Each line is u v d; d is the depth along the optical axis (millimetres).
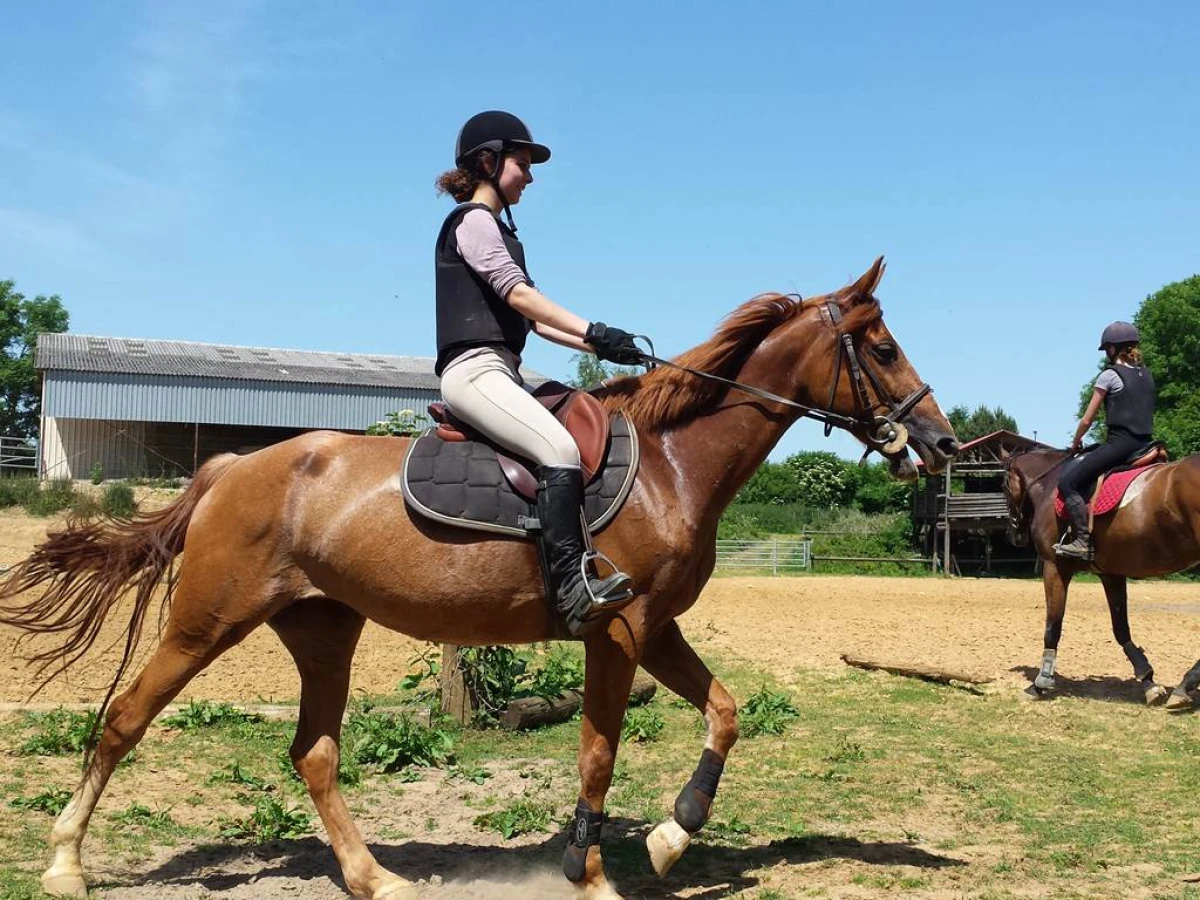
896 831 5707
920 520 33344
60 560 4816
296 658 4938
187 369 38344
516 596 4492
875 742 7898
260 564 4613
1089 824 5824
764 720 8258
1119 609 9578
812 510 44500
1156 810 6133
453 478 4508
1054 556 9555
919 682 10305
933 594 21000
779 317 4863
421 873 5031
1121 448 9109
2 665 9430
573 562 4289
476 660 8250
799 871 5023
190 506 4840
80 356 38438
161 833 5461
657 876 4973
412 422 8523
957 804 6250
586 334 4465
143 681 4672
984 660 11492
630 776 6840
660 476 4605
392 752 7020
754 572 29141
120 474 38188
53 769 6410
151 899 4578
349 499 4574
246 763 6816
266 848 5375
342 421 39469
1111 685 10188
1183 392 39562
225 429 39562
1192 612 17578
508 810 5879
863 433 4895
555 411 4699
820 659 11555
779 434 4797
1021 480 9938
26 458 37875
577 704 8742
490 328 4602
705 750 4738
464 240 4559
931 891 4734
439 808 6156
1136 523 8883
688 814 4621
